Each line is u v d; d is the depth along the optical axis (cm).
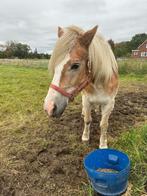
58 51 99
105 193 98
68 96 104
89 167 104
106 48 121
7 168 123
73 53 99
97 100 129
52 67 101
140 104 235
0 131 167
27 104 230
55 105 101
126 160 103
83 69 105
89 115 143
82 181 111
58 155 135
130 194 102
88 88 125
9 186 109
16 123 182
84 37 100
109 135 159
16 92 281
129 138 144
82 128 169
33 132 164
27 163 127
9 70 561
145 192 102
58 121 182
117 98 256
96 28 100
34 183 111
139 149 131
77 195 103
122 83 360
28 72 520
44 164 126
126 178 97
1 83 342
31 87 315
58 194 104
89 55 109
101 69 115
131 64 516
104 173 93
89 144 146
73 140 151
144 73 493
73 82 103
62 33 108
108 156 110
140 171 113
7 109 212
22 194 105
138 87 324
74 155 134
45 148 141
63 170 119
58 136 157
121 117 193
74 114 198
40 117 192
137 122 184
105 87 123
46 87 320
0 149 143
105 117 134
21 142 150
